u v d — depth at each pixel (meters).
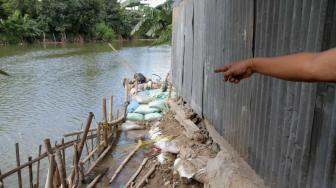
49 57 30.05
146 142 8.10
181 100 9.09
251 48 4.13
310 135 2.87
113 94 15.09
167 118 8.90
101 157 7.44
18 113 11.84
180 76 9.12
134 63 26.83
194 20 7.33
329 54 0.98
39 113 11.85
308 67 1.01
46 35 49.25
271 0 3.58
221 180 4.32
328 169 2.65
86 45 46.72
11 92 15.32
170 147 6.67
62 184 5.22
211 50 5.98
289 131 3.22
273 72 1.13
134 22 59.59
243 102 4.43
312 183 2.88
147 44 51.03
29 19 45.81
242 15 4.43
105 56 31.62
